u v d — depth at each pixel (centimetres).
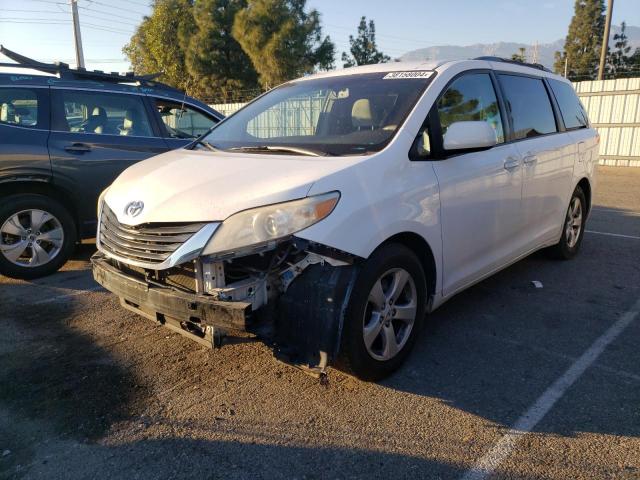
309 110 409
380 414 297
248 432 283
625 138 1630
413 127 341
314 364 281
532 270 553
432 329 409
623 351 369
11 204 505
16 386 330
